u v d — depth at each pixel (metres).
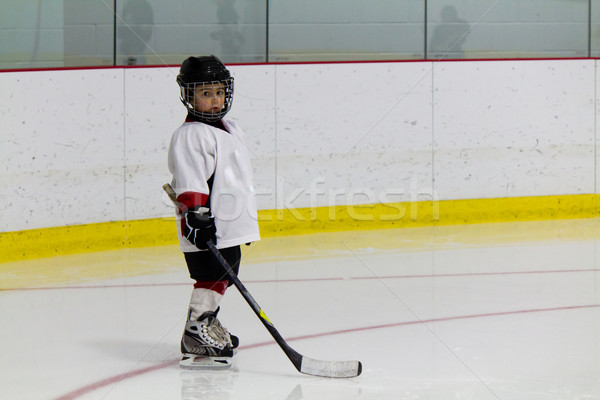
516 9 12.45
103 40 11.02
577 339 5.64
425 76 11.55
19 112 9.16
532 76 11.98
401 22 12.17
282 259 9.03
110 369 5.07
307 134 11.09
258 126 10.87
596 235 10.52
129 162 10.05
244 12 11.63
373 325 6.10
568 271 8.18
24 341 5.77
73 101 9.59
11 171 9.10
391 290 7.37
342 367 4.79
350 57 12.11
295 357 4.82
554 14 12.55
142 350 5.53
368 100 11.35
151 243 10.24
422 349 5.42
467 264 8.62
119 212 10.00
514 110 11.95
